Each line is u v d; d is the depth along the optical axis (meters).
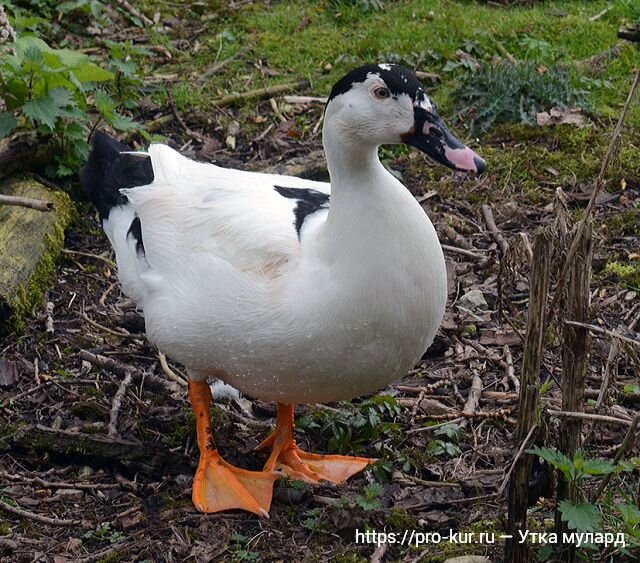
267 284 4.94
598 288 7.12
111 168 6.12
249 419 6.10
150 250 5.46
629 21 10.36
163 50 10.02
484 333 6.74
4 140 7.80
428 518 5.26
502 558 4.93
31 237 7.17
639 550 4.66
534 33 10.19
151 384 6.31
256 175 5.70
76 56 7.98
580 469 4.29
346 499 5.30
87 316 6.92
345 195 4.77
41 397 6.17
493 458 5.73
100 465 5.71
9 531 5.24
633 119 8.93
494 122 8.97
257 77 9.69
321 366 4.93
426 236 4.84
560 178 8.33
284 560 5.04
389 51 9.88
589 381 6.07
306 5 10.79
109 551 5.09
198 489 5.46
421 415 6.05
